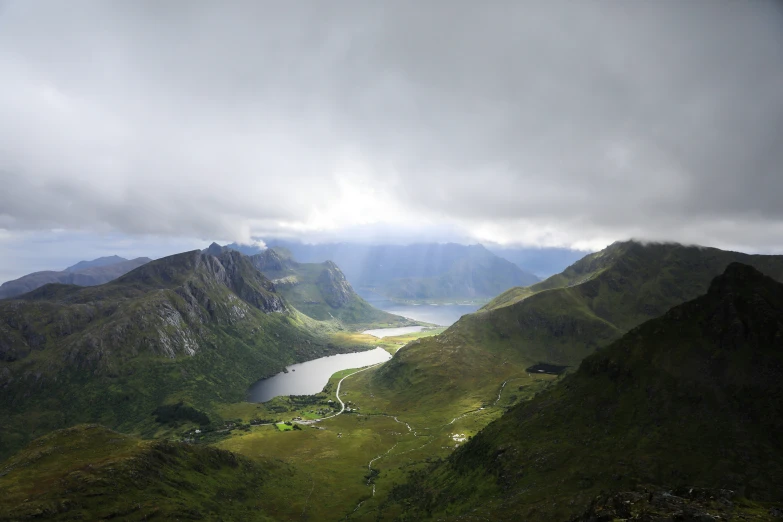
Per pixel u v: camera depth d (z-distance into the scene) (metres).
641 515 79.12
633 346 162.12
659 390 140.75
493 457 161.12
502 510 117.94
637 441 127.38
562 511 106.44
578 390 167.38
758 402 121.88
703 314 154.75
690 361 143.25
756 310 143.25
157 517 145.88
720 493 93.69
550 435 152.88
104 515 138.62
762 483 98.56
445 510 149.75
